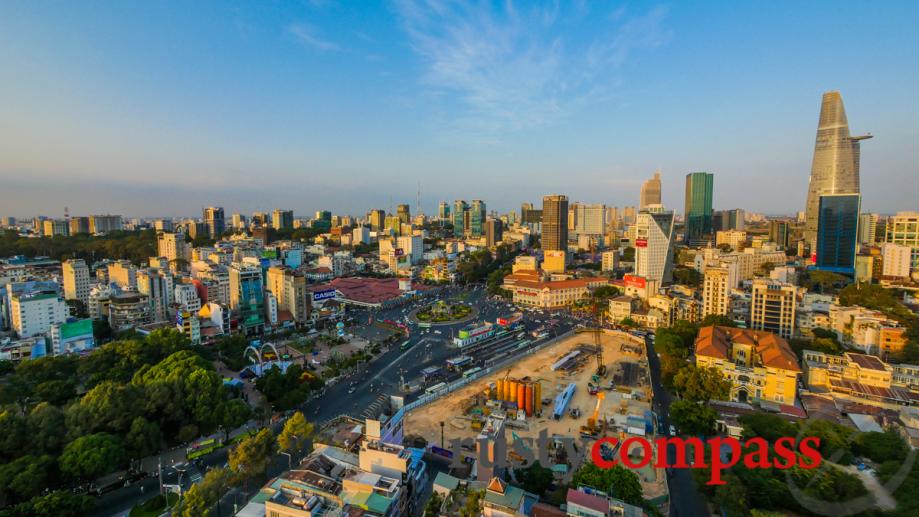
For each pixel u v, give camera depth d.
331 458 126.62
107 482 134.00
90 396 148.12
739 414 171.25
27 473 114.69
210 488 115.62
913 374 191.62
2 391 166.75
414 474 132.50
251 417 166.38
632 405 194.12
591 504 105.75
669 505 125.56
